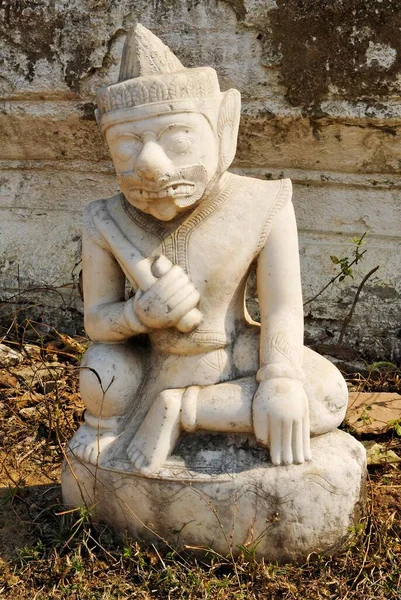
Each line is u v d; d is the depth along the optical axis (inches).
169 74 112.4
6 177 193.2
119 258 121.2
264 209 120.6
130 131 112.8
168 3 171.2
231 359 122.8
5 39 178.9
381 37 161.8
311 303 176.9
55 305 187.6
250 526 116.8
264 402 114.3
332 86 166.1
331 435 122.5
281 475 115.5
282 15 164.9
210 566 118.3
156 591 115.0
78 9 174.2
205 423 117.6
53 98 180.7
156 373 124.2
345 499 117.2
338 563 118.6
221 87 172.6
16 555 122.3
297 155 175.6
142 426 120.5
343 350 175.0
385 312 174.4
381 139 169.0
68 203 190.9
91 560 118.7
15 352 173.9
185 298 116.7
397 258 176.2
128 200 119.0
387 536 122.6
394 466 141.5
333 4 161.6
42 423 153.7
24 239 191.2
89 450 122.2
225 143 118.5
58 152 186.5
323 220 179.3
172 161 112.8
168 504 118.1
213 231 119.5
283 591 114.3
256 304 179.8
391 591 114.1
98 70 176.7
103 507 122.9
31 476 141.8
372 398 157.6
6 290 190.2
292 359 117.0
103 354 123.5
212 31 170.6
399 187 174.7
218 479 116.2
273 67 168.4
